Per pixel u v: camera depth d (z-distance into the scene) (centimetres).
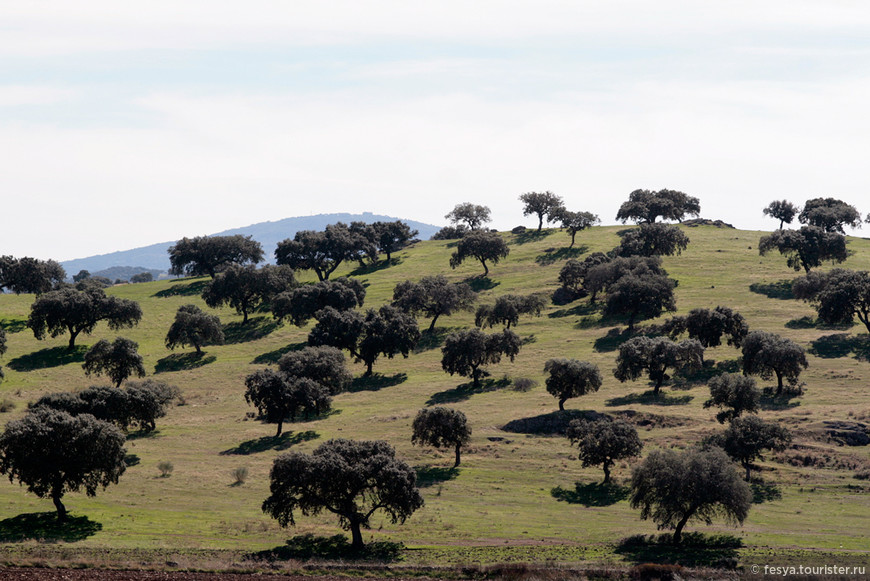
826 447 15425
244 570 8150
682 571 8575
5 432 11556
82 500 12938
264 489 14175
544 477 14938
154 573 7644
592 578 8338
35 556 8831
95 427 11981
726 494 10944
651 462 11425
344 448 11850
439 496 13812
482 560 9656
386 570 8750
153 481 14588
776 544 10694
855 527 11612
